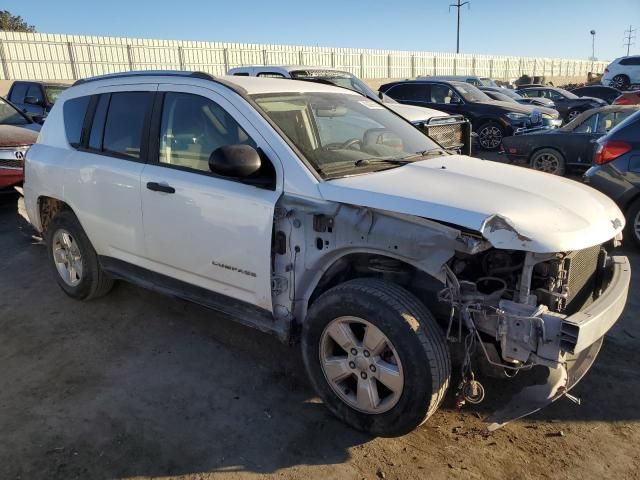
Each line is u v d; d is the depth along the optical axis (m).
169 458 2.87
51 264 4.83
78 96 4.52
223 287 3.47
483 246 2.54
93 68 28.91
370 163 3.38
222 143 3.40
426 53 43.47
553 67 55.97
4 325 4.36
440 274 2.67
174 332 4.22
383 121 4.15
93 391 3.45
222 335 4.17
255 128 3.26
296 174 3.05
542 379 3.06
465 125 8.67
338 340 2.96
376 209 2.77
